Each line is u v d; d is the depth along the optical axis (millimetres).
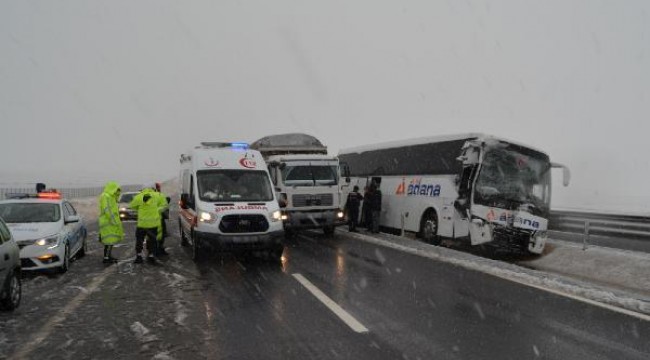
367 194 18453
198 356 5562
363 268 10930
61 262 9938
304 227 16688
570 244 14695
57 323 6738
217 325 6660
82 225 12344
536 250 14102
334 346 5883
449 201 14977
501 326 6699
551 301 8039
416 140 17281
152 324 6707
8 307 7273
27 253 9547
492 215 14047
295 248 14273
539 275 10078
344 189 22812
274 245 11492
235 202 11695
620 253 12570
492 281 9555
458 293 8547
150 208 11641
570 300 8117
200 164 12672
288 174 16766
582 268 12398
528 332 6457
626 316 7219
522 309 7547
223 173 12547
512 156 14359
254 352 5688
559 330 6551
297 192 16688
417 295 8383
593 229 19766
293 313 7242
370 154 20875
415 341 6074
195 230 11445
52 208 11008
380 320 6922
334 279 9688
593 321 6957
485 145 14094
